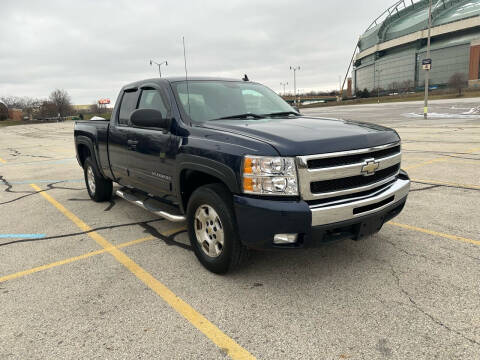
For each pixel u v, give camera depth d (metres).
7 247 4.43
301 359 2.36
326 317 2.78
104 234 4.77
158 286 3.35
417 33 116.31
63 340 2.62
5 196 7.19
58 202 6.53
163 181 4.07
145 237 4.61
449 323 2.65
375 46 135.62
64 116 111.50
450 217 4.84
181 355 2.43
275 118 3.96
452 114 26.80
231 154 3.07
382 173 3.37
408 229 4.49
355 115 31.62
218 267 3.43
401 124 20.73
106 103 113.75
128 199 4.83
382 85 135.25
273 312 2.87
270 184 2.88
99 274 3.62
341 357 2.35
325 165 2.94
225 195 3.23
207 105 4.07
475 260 3.60
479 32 103.56
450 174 7.38
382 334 2.55
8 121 102.81
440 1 116.19
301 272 3.51
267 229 2.89
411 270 3.45
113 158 5.29
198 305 3.01
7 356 2.46
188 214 3.67
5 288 3.40
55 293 3.28
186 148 3.54
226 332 2.65
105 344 2.56
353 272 3.46
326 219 2.89
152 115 3.79
